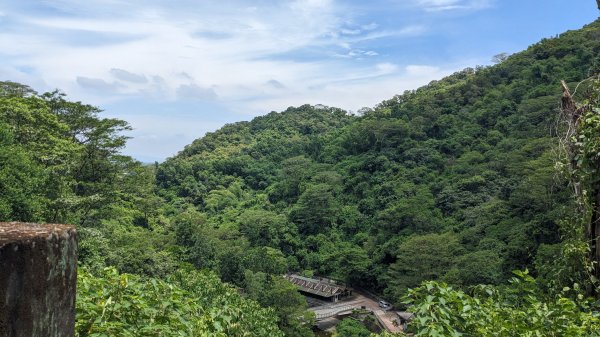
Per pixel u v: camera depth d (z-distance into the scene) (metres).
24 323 1.00
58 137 20.08
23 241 1.00
